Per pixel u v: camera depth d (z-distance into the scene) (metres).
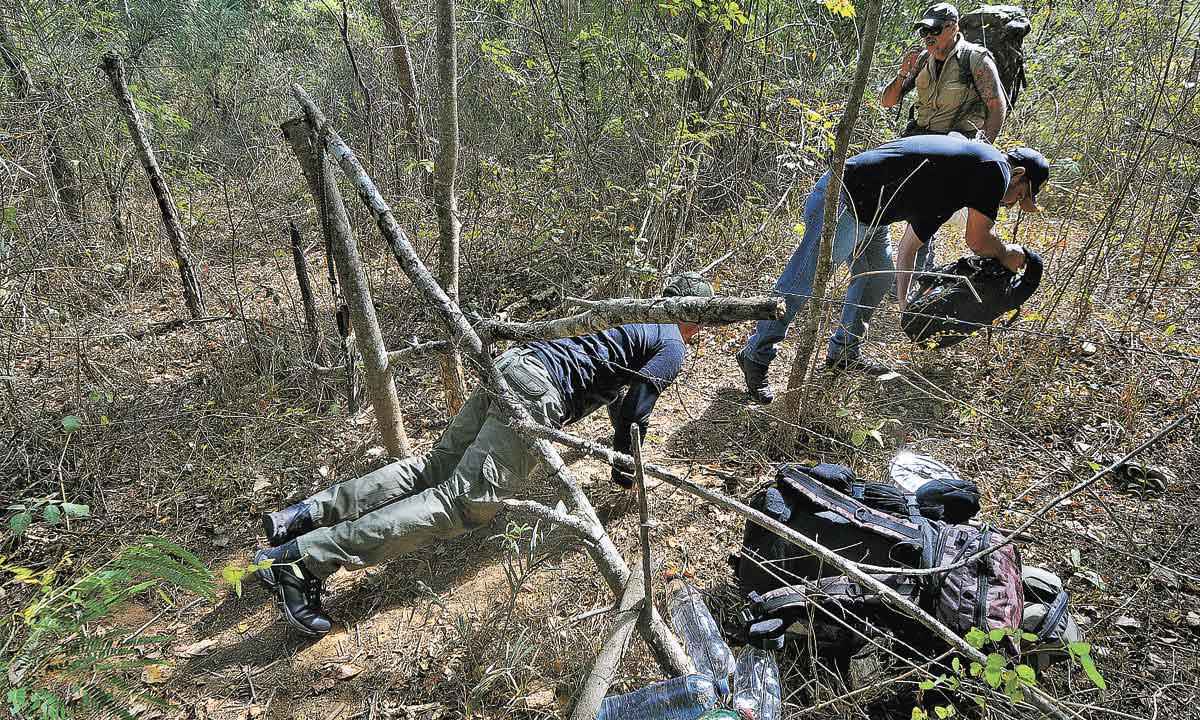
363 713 2.43
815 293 3.14
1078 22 5.55
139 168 5.96
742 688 2.24
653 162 4.99
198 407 3.93
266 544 3.13
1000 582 2.19
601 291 4.59
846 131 2.79
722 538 3.01
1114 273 4.19
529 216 5.29
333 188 2.87
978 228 3.36
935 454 3.30
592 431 3.73
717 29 4.96
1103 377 3.57
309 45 7.78
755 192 5.36
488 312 4.77
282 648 2.66
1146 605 2.53
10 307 4.46
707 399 3.90
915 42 5.31
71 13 5.68
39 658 1.84
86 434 3.68
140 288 5.38
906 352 3.99
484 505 2.62
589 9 5.65
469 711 2.36
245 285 5.41
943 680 1.94
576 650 2.51
